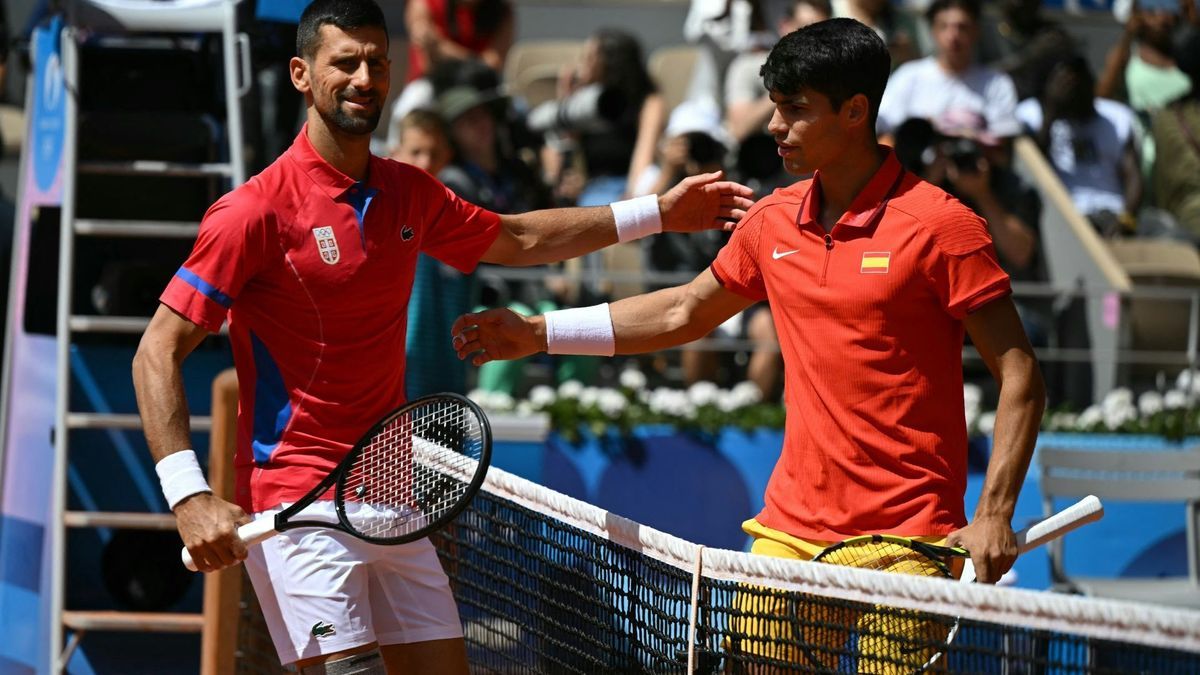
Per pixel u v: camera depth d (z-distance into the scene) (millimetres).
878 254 5719
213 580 8492
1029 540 5445
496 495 6840
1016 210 13945
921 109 15148
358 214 5965
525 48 17344
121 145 10188
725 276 6371
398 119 14797
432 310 11203
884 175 5816
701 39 16344
